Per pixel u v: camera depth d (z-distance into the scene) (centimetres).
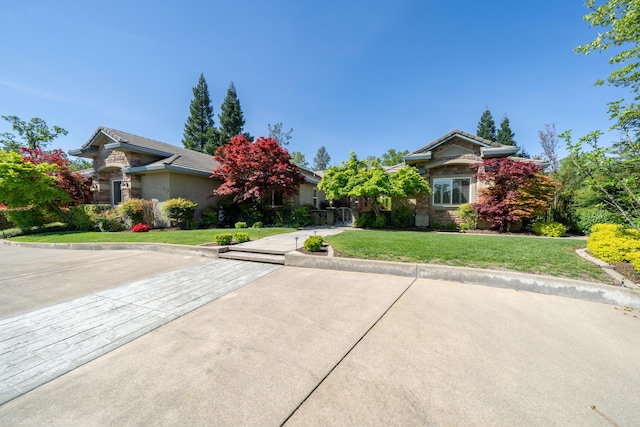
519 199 1008
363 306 382
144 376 229
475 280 475
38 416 184
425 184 1137
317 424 176
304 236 962
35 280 522
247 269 598
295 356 259
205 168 1515
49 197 1255
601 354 259
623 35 667
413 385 215
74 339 296
